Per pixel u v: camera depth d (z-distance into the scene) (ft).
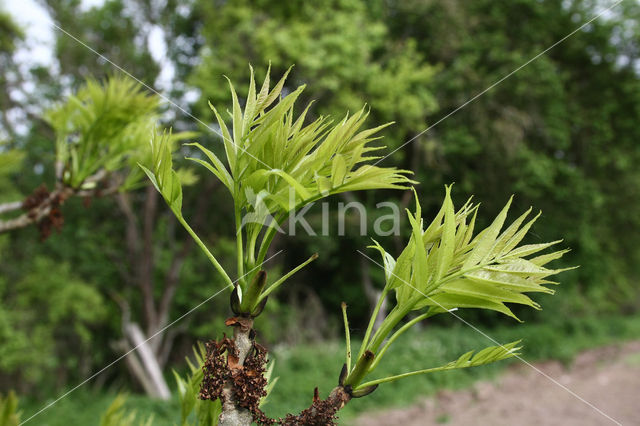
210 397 2.17
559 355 35.14
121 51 35.73
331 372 26.84
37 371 32.42
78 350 37.58
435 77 34.63
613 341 44.16
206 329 36.58
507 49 36.45
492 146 22.04
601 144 35.86
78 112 5.16
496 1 37.40
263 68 29.09
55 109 5.33
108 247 40.16
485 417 23.57
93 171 5.41
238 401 2.17
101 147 5.33
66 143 5.51
